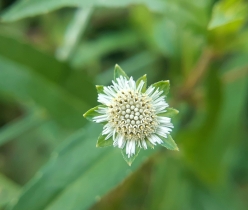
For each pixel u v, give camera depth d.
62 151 0.07
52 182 0.06
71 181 0.06
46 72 0.08
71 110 0.08
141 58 0.11
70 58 0.09
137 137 0.05
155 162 0.09
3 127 0.11
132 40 0.11
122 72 0.05
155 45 0.10
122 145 0.05
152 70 0.11
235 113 0.09
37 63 0.08
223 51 0.07
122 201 0.09
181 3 0.07
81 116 0.08
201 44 0.08
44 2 0.07
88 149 0.07
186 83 0.08
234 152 0.10
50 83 0.08
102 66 0.11
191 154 0.08
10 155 0.11
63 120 0.08
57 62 0.08
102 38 0.11
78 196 0.06
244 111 0.10
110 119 0.05
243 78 0.09
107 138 0.05
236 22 0.07
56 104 0.08
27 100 0.08
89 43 0.11
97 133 0.07
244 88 0.09
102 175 0.06
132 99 0.05
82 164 0.06
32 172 0.10
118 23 0.11
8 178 0.10
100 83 0.09
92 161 0.07
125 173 0.06
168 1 0.07
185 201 0.09
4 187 0.09
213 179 0.09
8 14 0.06
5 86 0.08
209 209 0.09
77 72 0.08
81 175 0.06
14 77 0.08
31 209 0.06
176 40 0.09
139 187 0.10
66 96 0.08
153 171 0.10
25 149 0.11
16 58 0.08
